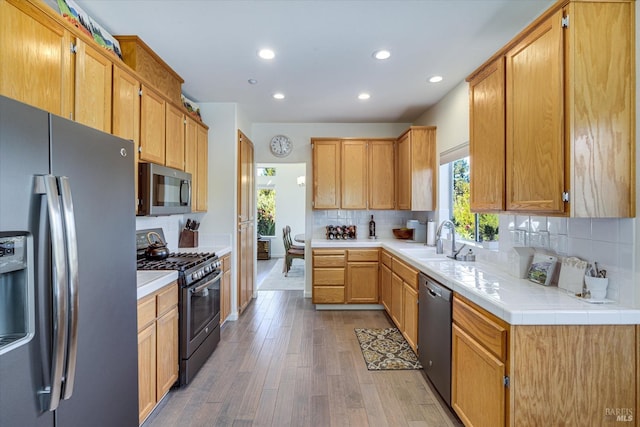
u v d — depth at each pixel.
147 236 2.91
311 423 1.96
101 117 1.85
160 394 2.04
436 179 3.77
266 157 4.73
